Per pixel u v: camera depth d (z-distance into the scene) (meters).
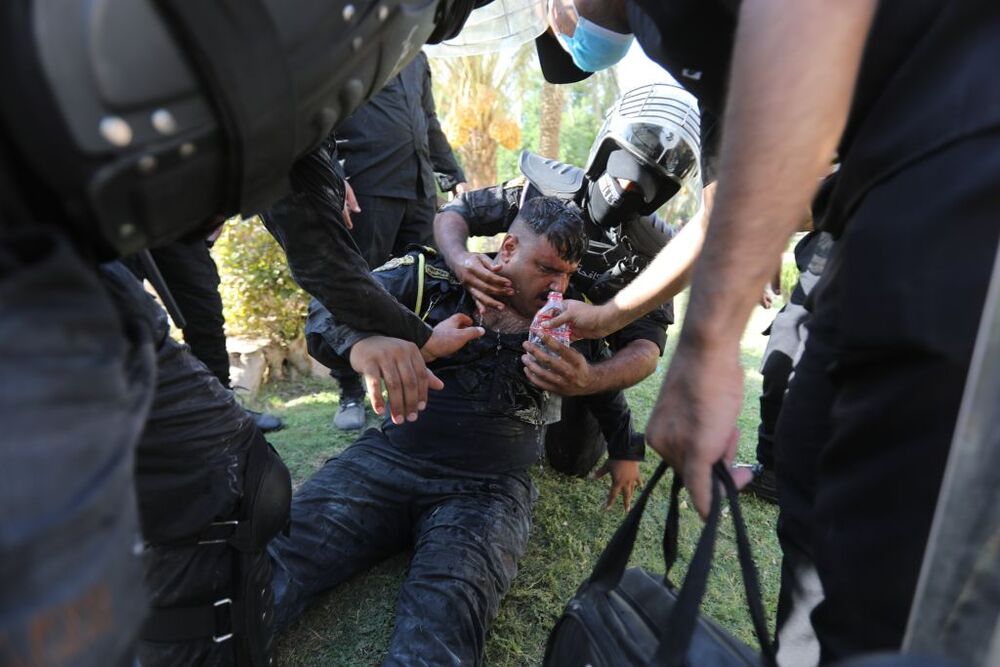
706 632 0.65
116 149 0.41
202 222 0.59
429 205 2.76
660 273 1.39
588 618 0.72
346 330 1.27
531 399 1.63
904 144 0.53
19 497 0.34
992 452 0.45
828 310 0.80
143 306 0.79
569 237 1.55
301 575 1.36
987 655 0.47
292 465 2.08
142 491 0.82
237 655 0.95
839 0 0.51
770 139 0.54
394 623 1.42
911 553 0.56
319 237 1.08
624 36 1.15
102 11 0.38
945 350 0.51
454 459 1.58
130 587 0.45
